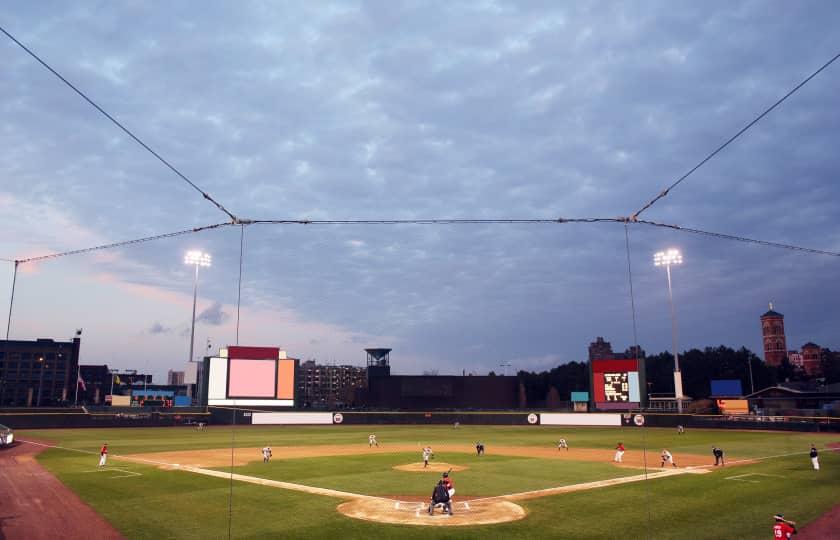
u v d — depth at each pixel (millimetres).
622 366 104562
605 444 64438
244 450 56719
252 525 25109
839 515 27469
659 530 24422
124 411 105250
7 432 58844
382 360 155375
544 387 180750
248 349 109375
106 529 24516
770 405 107938
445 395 124688
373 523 25453
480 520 26062
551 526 24984
